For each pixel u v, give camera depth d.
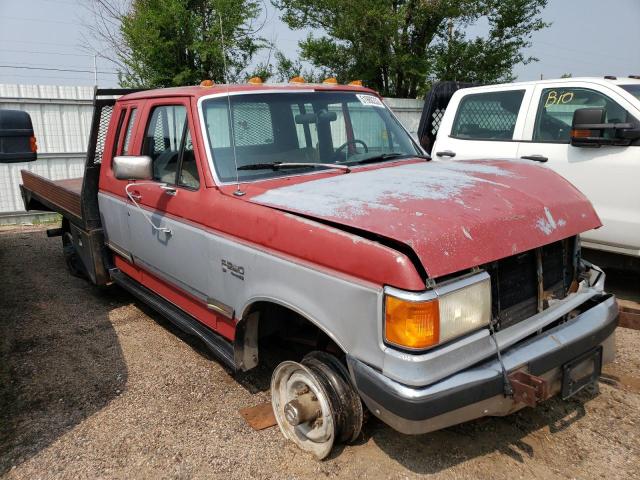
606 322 3.14
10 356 4.71
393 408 2.46
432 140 8.11
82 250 5.85
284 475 3.05
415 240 2.45
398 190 3.05
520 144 6.22
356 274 2.60
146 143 4.42
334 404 2.95
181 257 3.95
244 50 17.56
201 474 3.10
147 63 17.59
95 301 6.07
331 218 2.78
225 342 3.75
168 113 4.12
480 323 2.61
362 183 3.26
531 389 2.53
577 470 3.03
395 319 2.44
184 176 3.93
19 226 11.02
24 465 3.25
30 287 6.67
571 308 3.12
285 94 4.07
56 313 5.73
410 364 2.42
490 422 3.47
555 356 2.84
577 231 3.11
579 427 3.42
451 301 2.49
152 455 3.29
